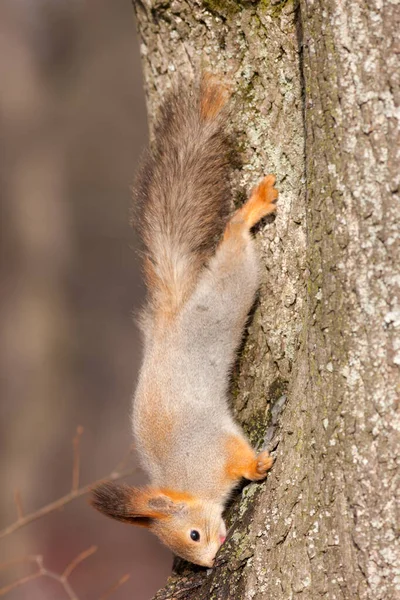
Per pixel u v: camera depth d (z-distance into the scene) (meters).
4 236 24.47
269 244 9.16
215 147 9.55
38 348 24.06
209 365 9.57
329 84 7.59
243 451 9.23
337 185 7.60
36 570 20.88
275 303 9.16
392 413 7.41
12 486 22.48
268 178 9.05
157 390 9.83
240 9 9.02
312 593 7.90
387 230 7.37
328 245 7.73
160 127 10.05
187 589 9.45
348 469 7.63
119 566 21.12
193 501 9.67
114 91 25.33
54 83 25.39
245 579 8.44
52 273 24.77
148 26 9.94
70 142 25.20
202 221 10.00
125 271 25.30
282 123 8.95
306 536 8.02
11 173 24.75
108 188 25.22
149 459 10.00
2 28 25.27
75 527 22.08
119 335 24.91
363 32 7.35
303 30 7.95
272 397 9.23
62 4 25.47
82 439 23.75
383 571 7.48
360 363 7.55
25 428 23.34
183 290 9.92
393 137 7.31
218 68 9.34
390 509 7.44
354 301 7.55
